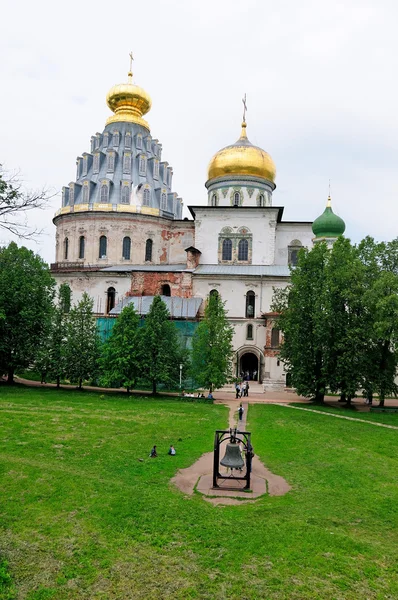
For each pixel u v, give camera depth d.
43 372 53.16
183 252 76.81
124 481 23.22
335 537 17.75
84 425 34.50
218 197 75.50
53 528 17.95
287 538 17.58
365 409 47.03
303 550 16.78
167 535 17.70
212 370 49.44
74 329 52.81
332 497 22.05
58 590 14.28
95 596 14.09
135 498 20.94
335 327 45.75
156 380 50.69
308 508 20.62
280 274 64.75
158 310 51.12
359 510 20.58
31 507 19.67
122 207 73.38
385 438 34.00
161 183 80.94
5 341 53.31
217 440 23.61
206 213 72.88
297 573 15.37
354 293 46.28
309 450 30.14
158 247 75.81
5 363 53.84
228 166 74.44
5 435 30.48
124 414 39.47
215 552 16.56
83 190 75.56
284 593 14.37
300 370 47.28
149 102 85.38
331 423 38.56
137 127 83.00
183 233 77.12
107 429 33.66
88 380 56.19
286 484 23.89
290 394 56.41
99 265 73.56
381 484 24.05
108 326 62.66
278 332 60.38
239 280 65.31
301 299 47.81
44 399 45.31
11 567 15.42
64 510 19.47
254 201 74.44
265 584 14.79
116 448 28.84
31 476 22.94
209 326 51.19
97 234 74.06
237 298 65.25
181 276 66.06
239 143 76.88
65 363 52.34
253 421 38.84
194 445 30.72
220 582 14.88
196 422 37.41
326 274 47.19
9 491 21.11
